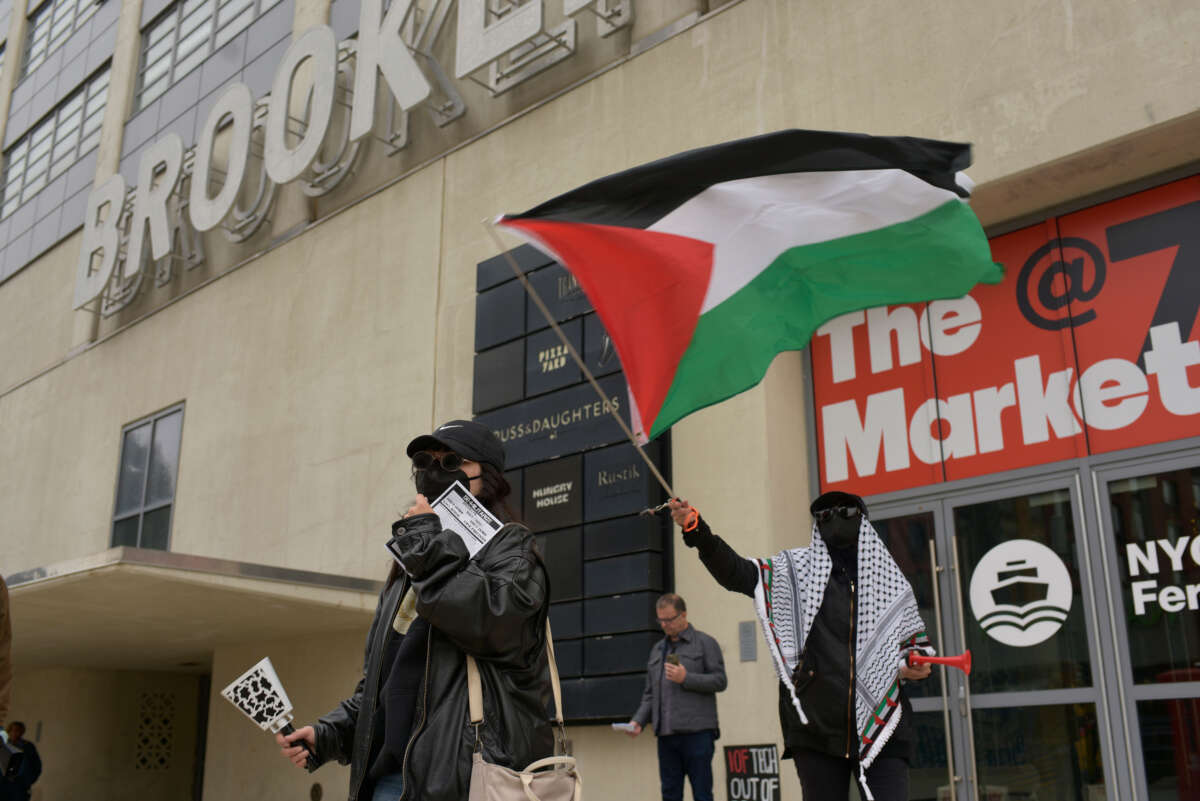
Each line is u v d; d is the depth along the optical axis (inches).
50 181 759.1
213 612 408.5
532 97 425.4
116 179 638.5
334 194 509.0
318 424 475.2
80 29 793.6
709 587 321.7
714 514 326.3
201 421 542.0
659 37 383.6
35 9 876.0
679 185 166.1
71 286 689.0
